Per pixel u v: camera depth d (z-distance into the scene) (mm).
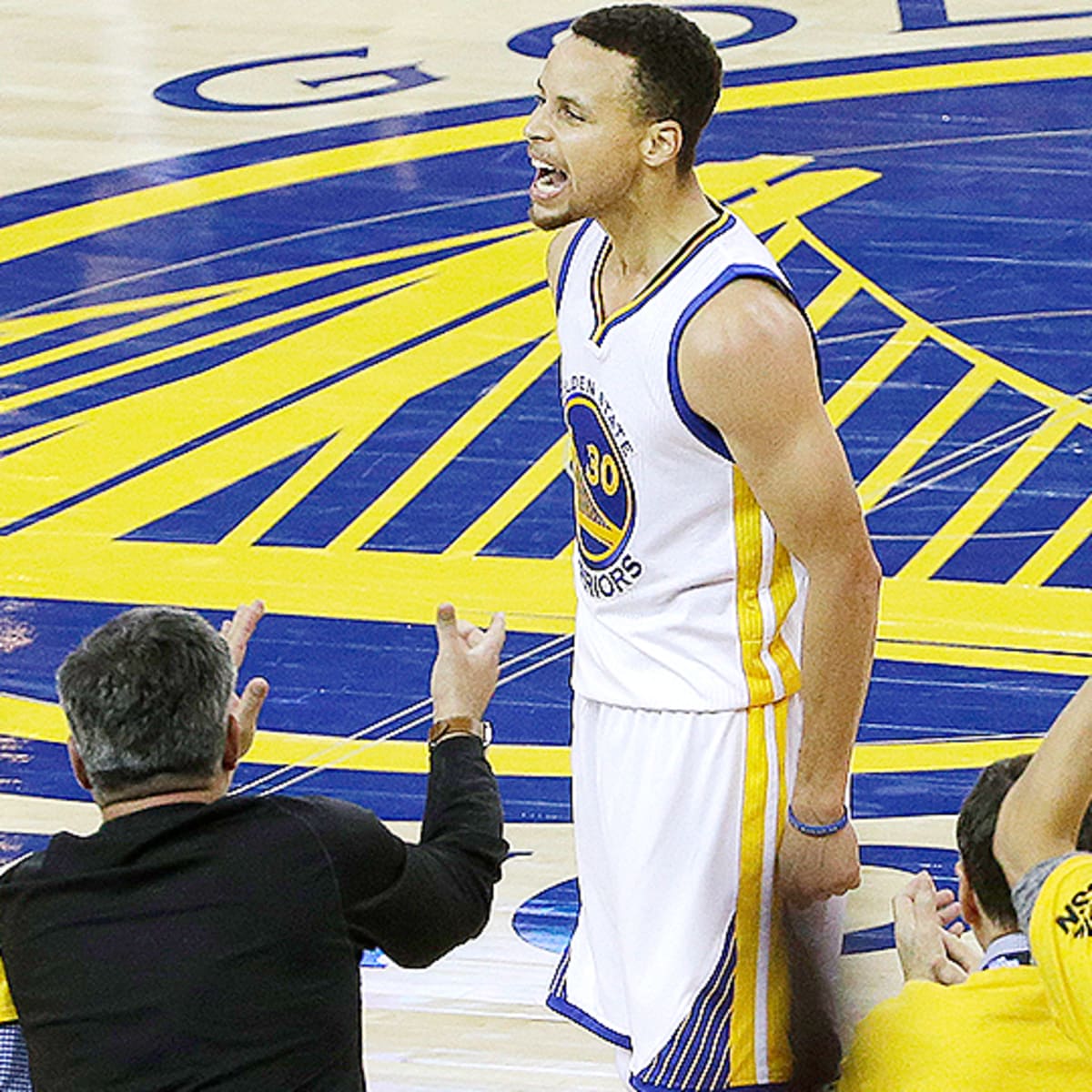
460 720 8812
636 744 9484
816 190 26328
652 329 8625
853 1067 8242
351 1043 7516
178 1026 7129
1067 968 6727
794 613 9273
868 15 33844
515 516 19125
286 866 7406
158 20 35438
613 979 9961
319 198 27094
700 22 33844
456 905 8047
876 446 19938
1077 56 31062
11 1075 7484
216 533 19000
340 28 34625
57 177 28188
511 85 31281
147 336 23219
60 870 7414
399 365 22219
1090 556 17938
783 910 9492
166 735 7527
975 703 15930
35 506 19578
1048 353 21719
